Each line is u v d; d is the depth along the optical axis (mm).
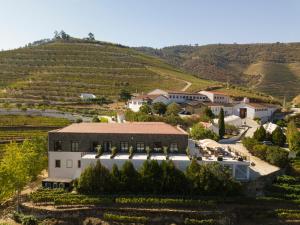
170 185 70688
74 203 68000
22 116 161000
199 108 155875
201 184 70688
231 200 70312
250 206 69750
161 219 65500
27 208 67875
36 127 141875
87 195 70188
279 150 88812
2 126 139500
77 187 71438
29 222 65000
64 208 67062
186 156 76625
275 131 110562
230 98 190750
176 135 78250
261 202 71562
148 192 71062
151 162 71438
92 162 74000
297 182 81062
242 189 73312
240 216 68250
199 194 71000
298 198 73250
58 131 78875
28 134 131000
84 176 71312
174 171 71188
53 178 76938
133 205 67625
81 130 80375
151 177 70875
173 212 65875
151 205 67688
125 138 78250
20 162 75000
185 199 68812
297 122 151250
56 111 170000
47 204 68625
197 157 75688
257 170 82188
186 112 152875
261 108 162375
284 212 69188
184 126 125875
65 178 77188
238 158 77188
